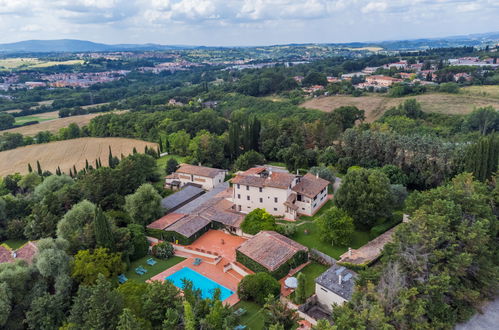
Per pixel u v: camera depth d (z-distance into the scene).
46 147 143.12
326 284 44.25
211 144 105.44
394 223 63.56
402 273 39.09
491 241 49.81
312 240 60.97
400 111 151.50
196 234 64.62
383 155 87.25
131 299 41.12
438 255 41.28
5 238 71.88
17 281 45.00
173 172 97.12
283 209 69.38
